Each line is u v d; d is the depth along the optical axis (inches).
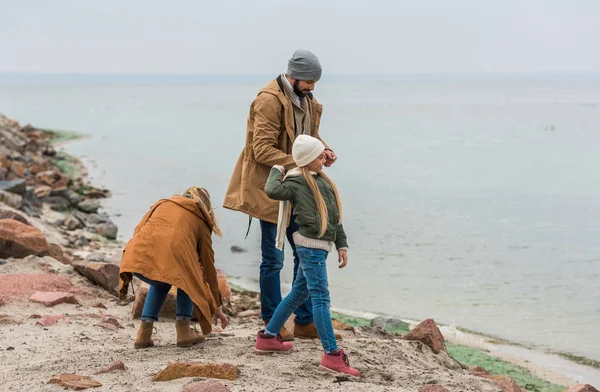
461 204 889.5
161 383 191.6
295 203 210.8
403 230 729.0
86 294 361.1
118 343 264.2
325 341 209.6
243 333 285.4
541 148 1642.5
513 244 664.4
